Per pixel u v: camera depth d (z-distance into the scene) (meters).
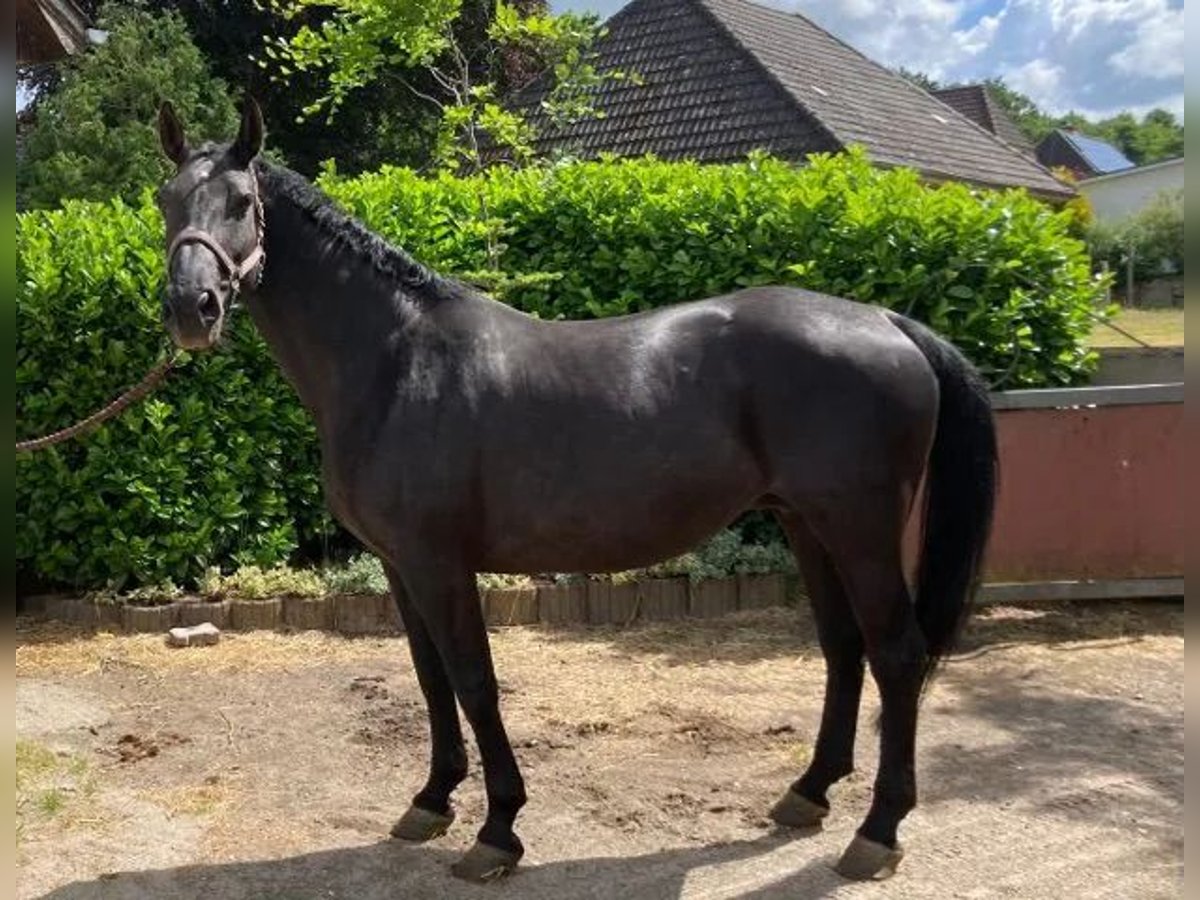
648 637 5.49
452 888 3.08
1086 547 5.55
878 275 5.93
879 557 3.03
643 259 6.14
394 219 6.24
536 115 12.74
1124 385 6.19
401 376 3.11
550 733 4.25
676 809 3.56
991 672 4.94
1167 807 3.53
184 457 5.95
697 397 3.07
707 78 13.84
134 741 4.23
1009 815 3.48
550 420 3.05
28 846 3.36
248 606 5.74
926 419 3.10
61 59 8.17
